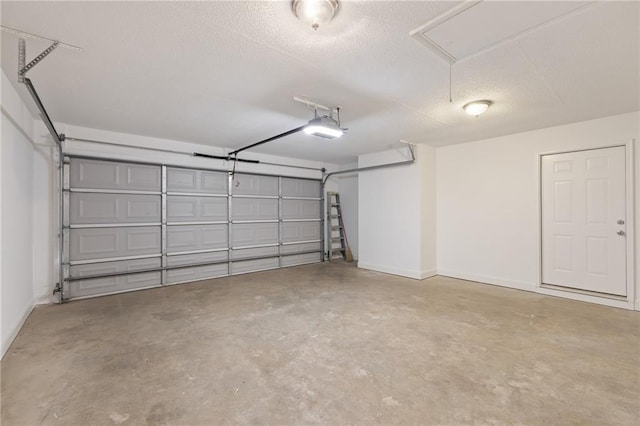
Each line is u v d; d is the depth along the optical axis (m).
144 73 2.53
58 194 3.88
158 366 2.25
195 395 1.89
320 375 2.12
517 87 2.79
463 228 5.03
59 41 2.04
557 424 1.62
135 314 3.41
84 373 2.14
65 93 2.96
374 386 1.98
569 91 2.88
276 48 2.14
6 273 2.60
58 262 3.87
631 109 3.38
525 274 4.33
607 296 3.63
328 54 2.22
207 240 5.32
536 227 4.21
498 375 2.10
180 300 3.98
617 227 3.60
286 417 1.69
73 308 3.63
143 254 4.61
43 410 1.75
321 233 7.16
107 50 2.16
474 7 1.70
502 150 4.56
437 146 5.28
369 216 5.98
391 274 5.53
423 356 2.38
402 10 1.72
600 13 1.75
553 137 4.06
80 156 4.06
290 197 6.58
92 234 4.17
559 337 2.71
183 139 4.85
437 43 2.07
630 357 2.34
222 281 5.10
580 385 1.97
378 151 5.76
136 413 1.72
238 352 2.47
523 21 1.83
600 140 3.69
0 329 2.42
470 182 4.94
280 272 5.86
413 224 5.21
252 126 4.11
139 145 4.57
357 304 3.74
